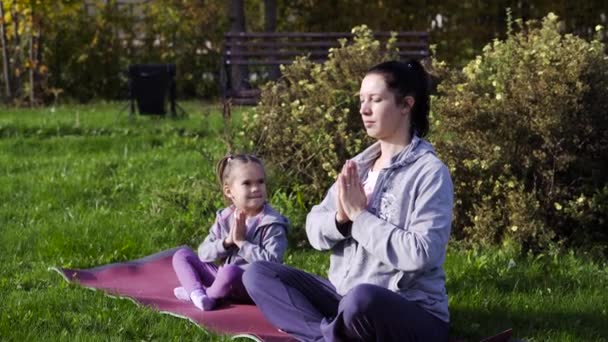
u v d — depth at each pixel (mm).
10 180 12047
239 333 6586
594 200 8656
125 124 16703
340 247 6383
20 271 8383
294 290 6410
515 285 7879
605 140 8781
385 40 19094
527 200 8680
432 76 9523
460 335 6848
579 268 8273
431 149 6133
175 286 7949
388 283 6086
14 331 6691
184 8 22750
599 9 21422
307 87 9961
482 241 8859
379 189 6133
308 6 22438
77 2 21188
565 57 8719
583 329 6957
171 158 13445
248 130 10359
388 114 6090
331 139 9742
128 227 9727
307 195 9867
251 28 23797
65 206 10867
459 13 21469
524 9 21484
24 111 19594
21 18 21594
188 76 22859
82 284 7840
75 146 14609
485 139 8898
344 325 5977
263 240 7336
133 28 23109
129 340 6637
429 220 5914
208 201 9938
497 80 8930
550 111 8648
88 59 22906
